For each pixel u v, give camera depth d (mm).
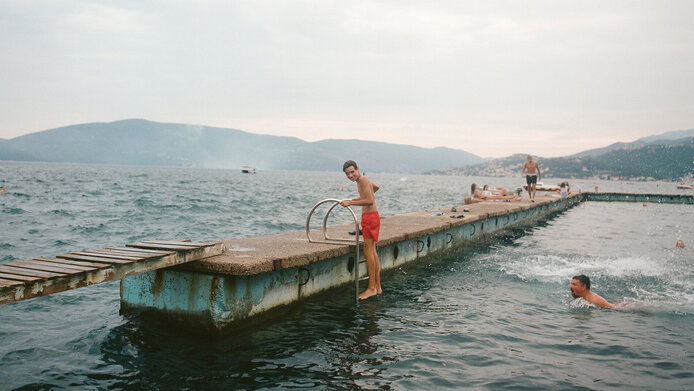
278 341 5477
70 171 116875
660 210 30094
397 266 9711
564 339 5648
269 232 18344
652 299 7609
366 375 4555
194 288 5668
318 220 23156
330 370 4668
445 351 5211
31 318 6301
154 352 5129
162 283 5895
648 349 5301
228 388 4273
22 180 55938
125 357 5000
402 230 10148
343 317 6465
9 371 4648
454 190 75000
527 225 19984
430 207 35281
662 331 5977
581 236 16359
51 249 13000
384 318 6453
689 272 9844
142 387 4305
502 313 6777
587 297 7414
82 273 4410
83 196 34094
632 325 6242
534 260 11312
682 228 19250
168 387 4301
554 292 8109
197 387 4301
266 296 6188
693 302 7441
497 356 5066
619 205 34594
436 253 11695
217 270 5453
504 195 25391
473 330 5965
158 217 22328
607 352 5207
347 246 7531
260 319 6113
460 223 12656
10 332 5762
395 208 33688
